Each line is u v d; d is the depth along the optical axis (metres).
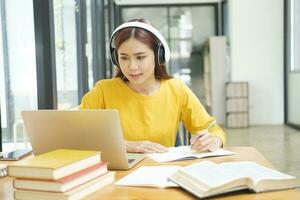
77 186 0.93
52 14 2.06
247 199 0.89
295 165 3.87
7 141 2.20
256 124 6.75
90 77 4.23
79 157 0.97
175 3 8.17
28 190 0.92
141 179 1.06
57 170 0.89
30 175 0.91
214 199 0.89
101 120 1.09
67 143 1.15
